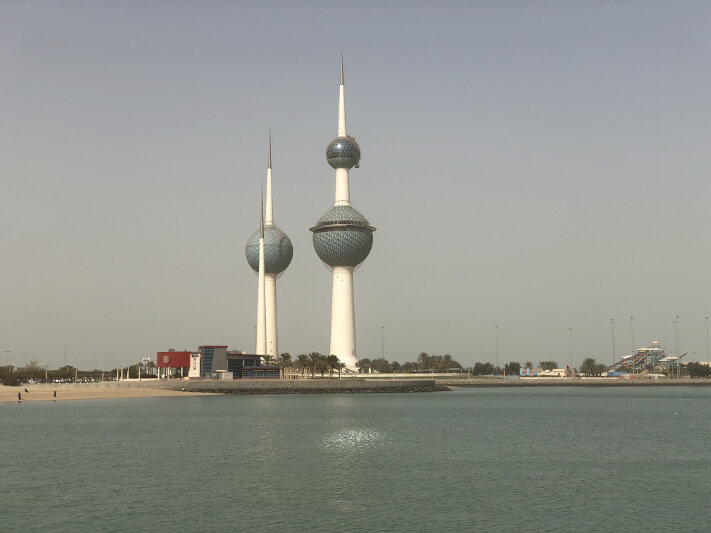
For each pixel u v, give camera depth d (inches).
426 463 3390.7
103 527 2149.4
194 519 2246.6
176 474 3068.4
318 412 6875.0
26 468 3255.4
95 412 6968.5
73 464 3376.0
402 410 7293.3
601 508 2395.4
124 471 3154.5
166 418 6136.8
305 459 3523.6
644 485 2797.7
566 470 3179.1
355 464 3353.8
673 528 2140.7
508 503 2469.2
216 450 3880.4
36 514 2314.2
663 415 6688.0
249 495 2610.7
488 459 3521.2
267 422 5689.0
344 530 2116.1
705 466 3299.7
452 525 2174.0
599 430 5078.7
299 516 2285.9
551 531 2107.5
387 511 2352.4
